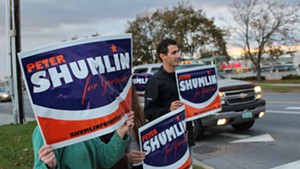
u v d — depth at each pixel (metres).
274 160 6.29
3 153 6.72
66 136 1.94
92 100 2.00
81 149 2.15
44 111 1.89
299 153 6.64
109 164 2.30
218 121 7.70
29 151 6.83
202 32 42.84
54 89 1.91
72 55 1.97
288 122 9.74
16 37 11.35
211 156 6.82
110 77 2.10
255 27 34.28
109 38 2.12
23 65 1.86
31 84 1.87
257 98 8.30
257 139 7.99
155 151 2.88
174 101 3.57
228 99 7.79
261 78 37.34
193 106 3.74
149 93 3.67
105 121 2.04
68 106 1.94
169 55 3.63
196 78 3.77
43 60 1.90
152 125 2.86
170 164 2.97
